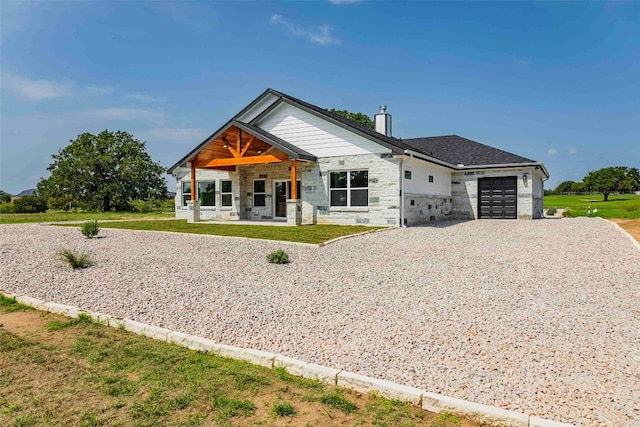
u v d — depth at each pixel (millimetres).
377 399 3084
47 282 6789
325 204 16719
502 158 20859
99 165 41500
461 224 16875
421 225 16516
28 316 5242
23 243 10805
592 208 29000
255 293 6148
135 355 3932
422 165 17516
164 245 10500
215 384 3312
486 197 20484
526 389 3121
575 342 4102
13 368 3637
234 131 16641
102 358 3857
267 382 3359
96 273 7383
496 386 3178
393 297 5875
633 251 9016
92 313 5137
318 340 4293
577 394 3029
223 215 20250
